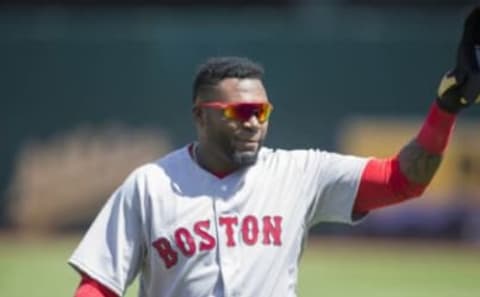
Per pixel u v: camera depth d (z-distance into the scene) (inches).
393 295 1771.7
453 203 2474.2
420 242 2491.4
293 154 622.8
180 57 2578.7
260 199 606.2
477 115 2470.5
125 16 3260.3
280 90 2556.6
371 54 2549.2
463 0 3115.2
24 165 2603.3
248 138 600.7
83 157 2586.1
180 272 600.4
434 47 2546.8
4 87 2610.7
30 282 1884.8
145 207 607.2
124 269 609.6
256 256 598.2
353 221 623.8
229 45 2568.9
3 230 2591.0
